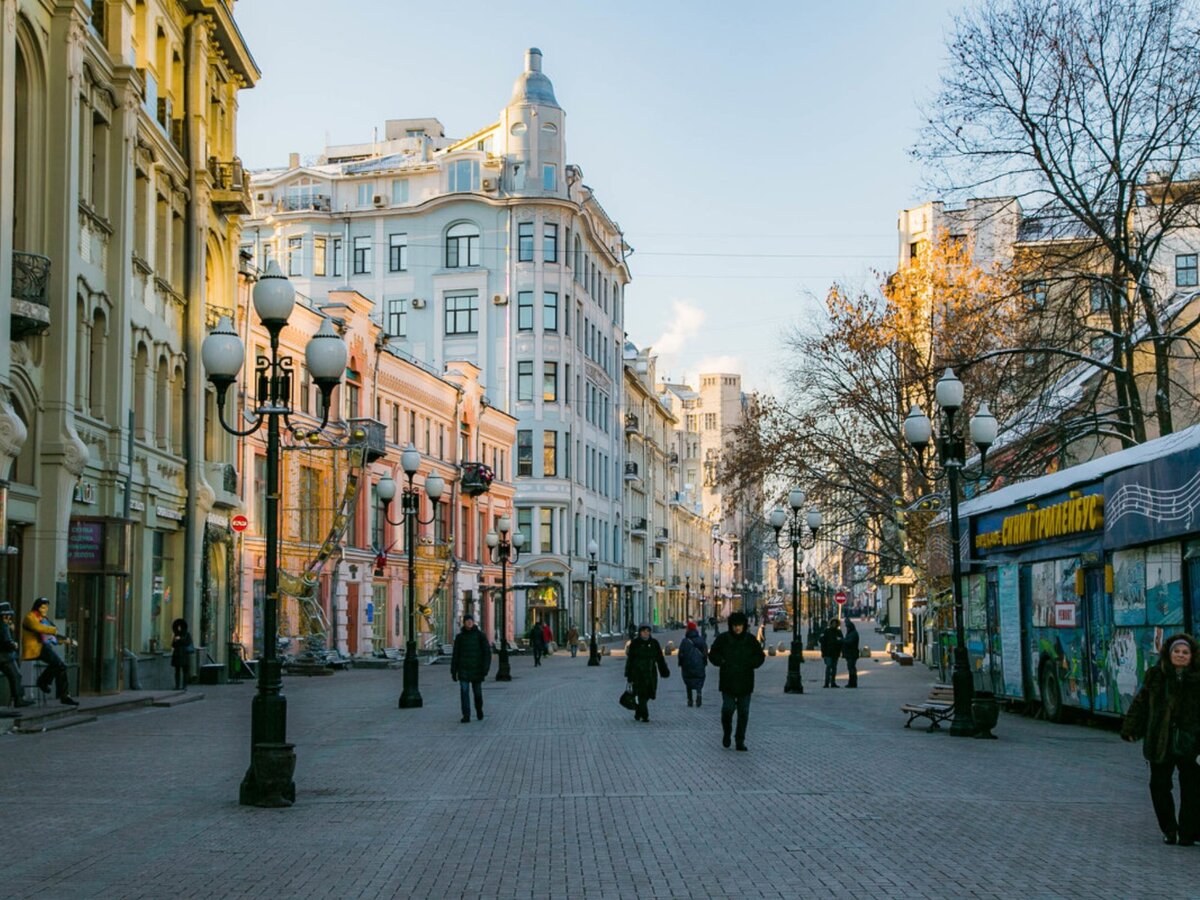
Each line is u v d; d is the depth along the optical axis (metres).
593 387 86.88
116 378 28.48
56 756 17.19
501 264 78.44
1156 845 10.30
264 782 12.66
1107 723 22.02
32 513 24.39
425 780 14.67
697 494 157.00
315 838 10.84
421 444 58.53
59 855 10.12
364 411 50.78
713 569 152.88
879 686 36.19
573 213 80.38
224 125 38.22
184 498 34.00
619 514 95.75
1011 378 30.94
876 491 47.41
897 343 45.59
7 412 21.66
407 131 89.56
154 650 31.83
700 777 14.85
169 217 33.19
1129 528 19.05
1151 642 18.50
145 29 31.16
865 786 14.00
